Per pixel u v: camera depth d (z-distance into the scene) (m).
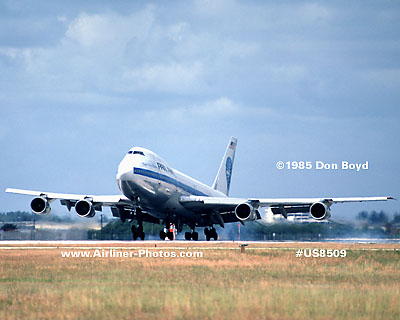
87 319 71.25
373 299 80.50
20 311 76.19
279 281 106.12
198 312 73.12
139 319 71.19
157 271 119.19
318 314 72.75
